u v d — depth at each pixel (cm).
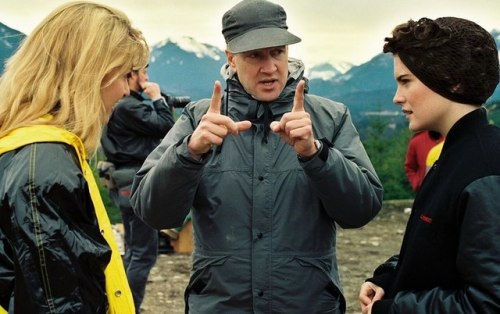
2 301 215
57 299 208
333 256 297
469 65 211
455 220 207
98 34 229
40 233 208
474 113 215
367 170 294
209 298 294
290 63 304
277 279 286
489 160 204
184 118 309
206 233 294
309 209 288
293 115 262
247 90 293
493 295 194
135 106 546
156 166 279
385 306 223
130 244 545
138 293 536
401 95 222
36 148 216
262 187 288
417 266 217
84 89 226
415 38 216
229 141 293
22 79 228
